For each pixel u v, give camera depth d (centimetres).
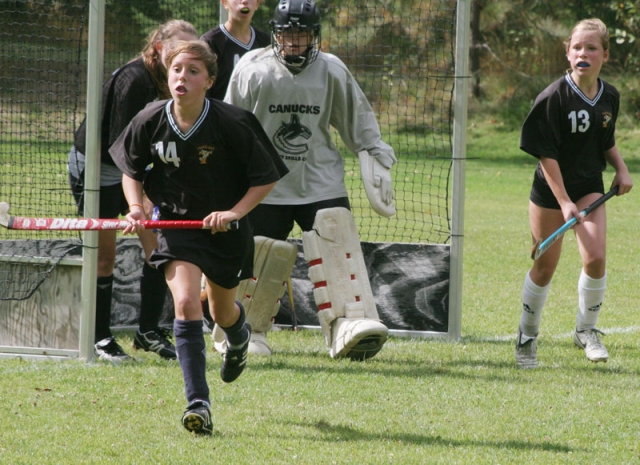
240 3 2166
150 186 1530
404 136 6116
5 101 2412
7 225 1517
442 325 2300
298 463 1287
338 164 2092
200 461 1287
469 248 3731
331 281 2009
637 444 1406
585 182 1977
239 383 1748
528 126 1917
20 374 1789
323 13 3225
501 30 8600
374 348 1975
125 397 1627
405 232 4178
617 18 8162
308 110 2008
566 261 3475
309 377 1808
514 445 1393
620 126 8500
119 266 2341
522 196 5728
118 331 2322
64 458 1295
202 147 1445
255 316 2047
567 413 1573
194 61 1416
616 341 2239
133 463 1277
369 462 1296
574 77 1911
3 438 1380
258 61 2016
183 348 1416
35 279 1970
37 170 3597
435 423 1504
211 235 1477
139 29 2838
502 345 2198
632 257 3541
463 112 2256
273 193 2041
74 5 2400
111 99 1928
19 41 2402
